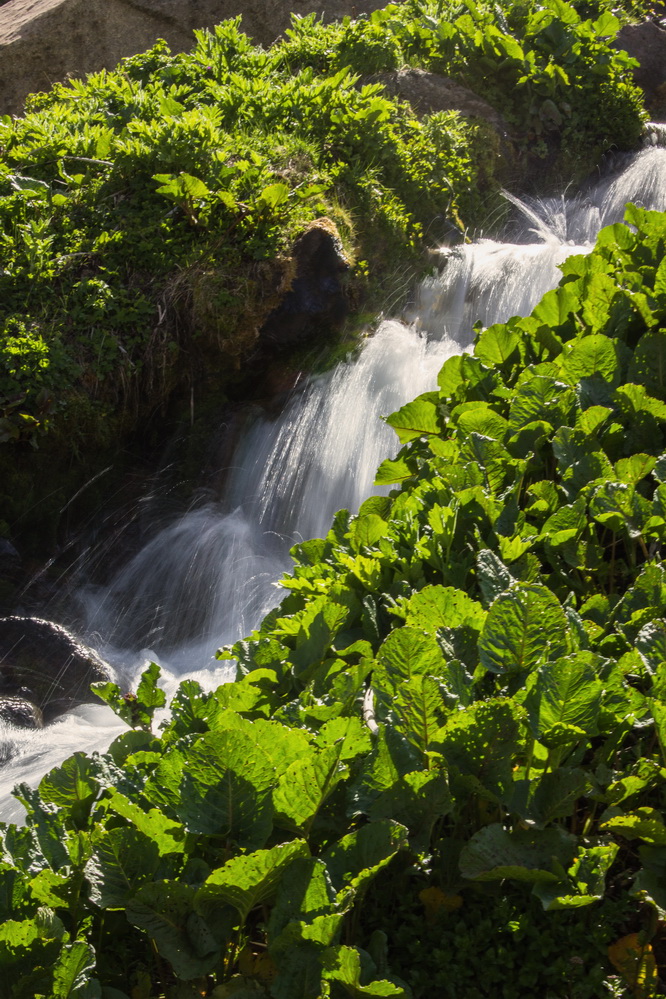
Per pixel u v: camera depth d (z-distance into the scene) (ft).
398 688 7.66
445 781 7.19
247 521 24.62
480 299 29.14
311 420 25.30
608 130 39.32
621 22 46.09
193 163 26.99
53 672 19.17
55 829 7.45
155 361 24.63
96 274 25.41
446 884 7.39
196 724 8.42
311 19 38.55
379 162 31.35
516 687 8.16
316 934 6.28
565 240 35.27
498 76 38.81
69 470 23.94
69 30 42.32
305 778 6.84
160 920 6.56
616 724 7.81
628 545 10.54
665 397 12.72
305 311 25.35
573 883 6.85
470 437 11.53
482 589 9.22
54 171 28.09
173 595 23.75
